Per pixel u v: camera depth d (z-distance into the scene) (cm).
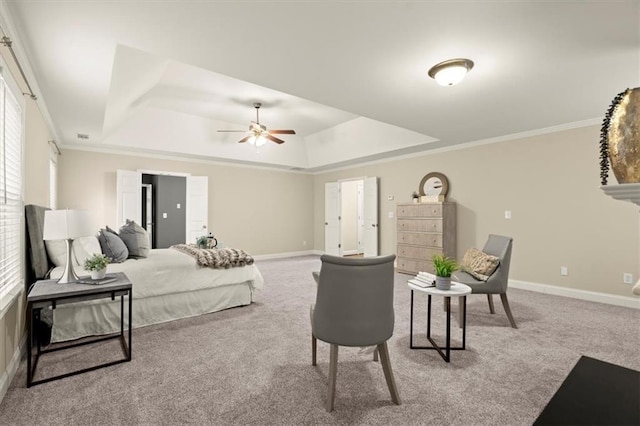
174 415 181
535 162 471
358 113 397
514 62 267
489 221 522
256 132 499
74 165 555
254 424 173
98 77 286
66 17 201
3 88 204
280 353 261
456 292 246
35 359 241
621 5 194
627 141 101
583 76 293
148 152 611
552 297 434
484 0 190
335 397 199
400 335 300
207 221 695
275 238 816
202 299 362
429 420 177
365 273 183
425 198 588
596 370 92
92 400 195
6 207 220
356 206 938
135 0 186
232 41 233
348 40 233
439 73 270
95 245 332
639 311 372
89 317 294
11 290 223
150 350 266
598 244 416
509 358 252
